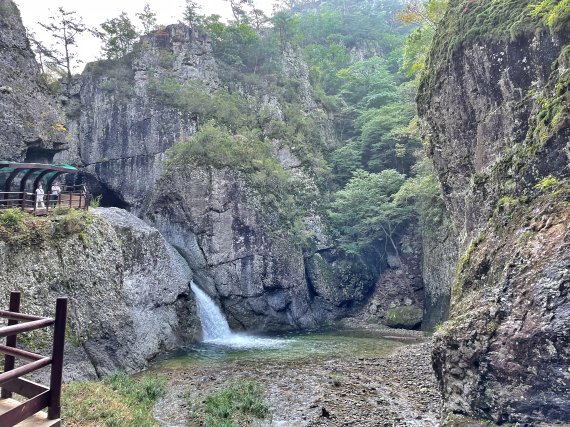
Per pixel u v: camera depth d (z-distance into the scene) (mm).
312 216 36688
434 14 27125
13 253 14211
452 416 10008
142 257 22250
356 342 24984
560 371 8195
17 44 24094
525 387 8727
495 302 9883
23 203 16875
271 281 31328
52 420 4637
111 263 18422
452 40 16203
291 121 41938
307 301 33438
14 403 5215
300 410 12609
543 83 12125
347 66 60406
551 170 10594
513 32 13117
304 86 48000
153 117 36812
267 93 43625
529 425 8531
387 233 36719
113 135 36531
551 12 11859
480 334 9844
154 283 22641
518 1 13859
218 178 32094
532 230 10008
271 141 38656
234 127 38219
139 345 19312
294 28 53312
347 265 36781
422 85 18859
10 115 22625
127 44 42188
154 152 36094
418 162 34312
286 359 19922
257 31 54062
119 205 37156
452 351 10523
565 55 11016
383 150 41406
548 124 10852
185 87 39531
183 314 25172
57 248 15781
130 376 16344
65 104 37031
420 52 30109
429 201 31438
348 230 36781
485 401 9484
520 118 12711
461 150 16188
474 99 15141
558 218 9461
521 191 11516
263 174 33781
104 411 10562
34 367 4379
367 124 40562
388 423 11414
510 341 9109
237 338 27219
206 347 23391
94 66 39375
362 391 14461
